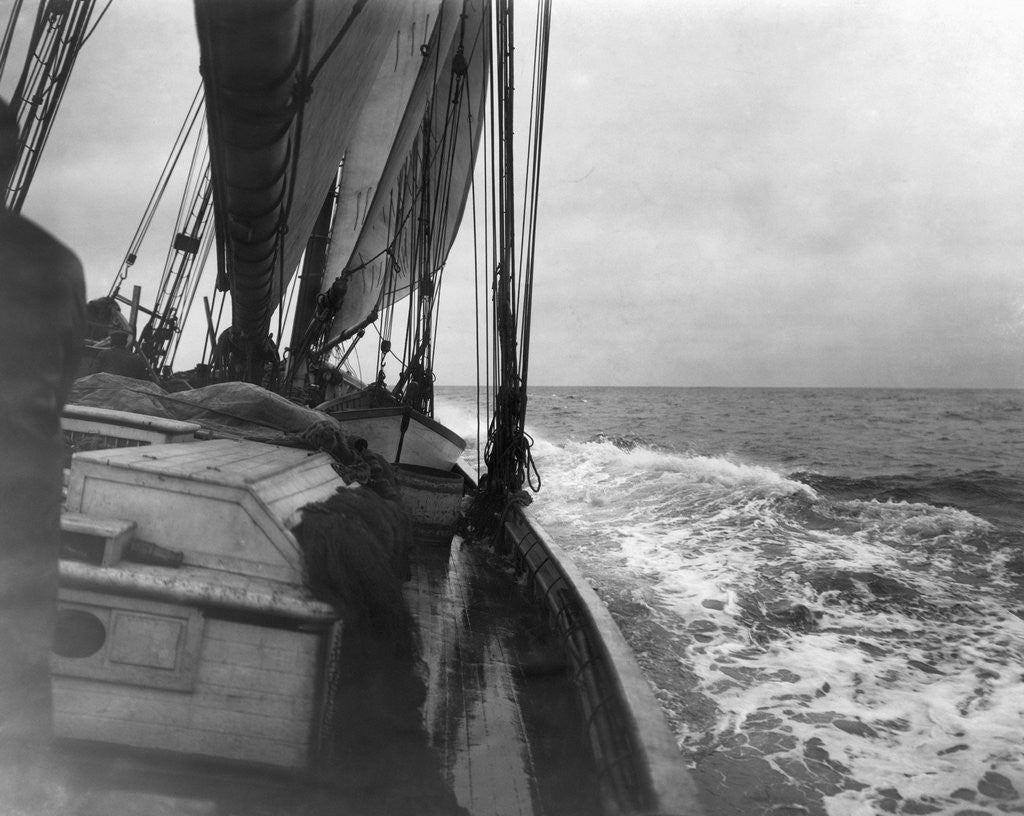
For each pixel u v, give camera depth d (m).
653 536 11.02
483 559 6.79
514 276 7.74
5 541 1.43
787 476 20.94
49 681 1.55
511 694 3.74
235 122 2.60
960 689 5.35
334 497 3.17
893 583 8.23
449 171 9.12
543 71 7.48
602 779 2.54
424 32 9.30
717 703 5.00
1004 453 28.39
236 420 4.70
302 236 5.84
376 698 3.05
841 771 4.11
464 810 2.65
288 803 2.44
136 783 2.39
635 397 105.50
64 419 3.57
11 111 1.42
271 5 1.98
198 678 2.50
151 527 2.62
